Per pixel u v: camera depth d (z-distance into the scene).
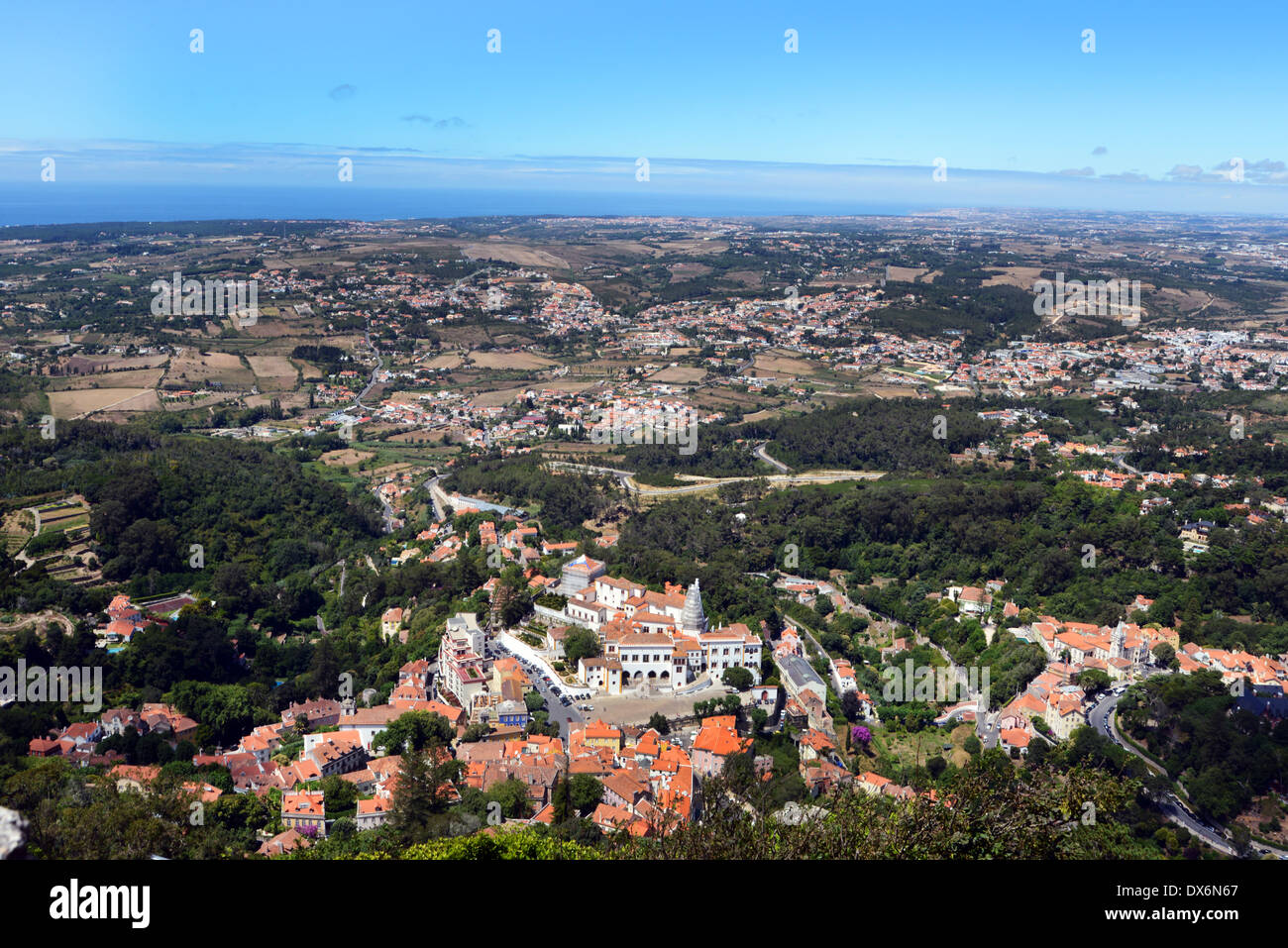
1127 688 158.88
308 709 163.25
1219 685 150.75
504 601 187.25
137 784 128.75
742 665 167.38
